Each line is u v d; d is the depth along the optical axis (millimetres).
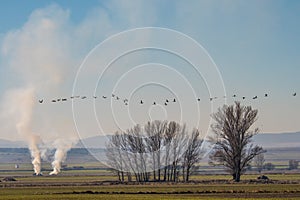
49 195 62406
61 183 91500
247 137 93500
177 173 94688
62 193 65688
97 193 65250
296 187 72500
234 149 92875
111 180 99812
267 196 57594
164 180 93000
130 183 89000
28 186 83438
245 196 57906
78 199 56281
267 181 88812
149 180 93438
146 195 60969
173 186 79250
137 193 64312
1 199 57250
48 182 95938
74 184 87750
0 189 76125
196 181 92688
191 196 58531
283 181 88875
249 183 85688
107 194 63281
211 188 72375
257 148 101812
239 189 69062
